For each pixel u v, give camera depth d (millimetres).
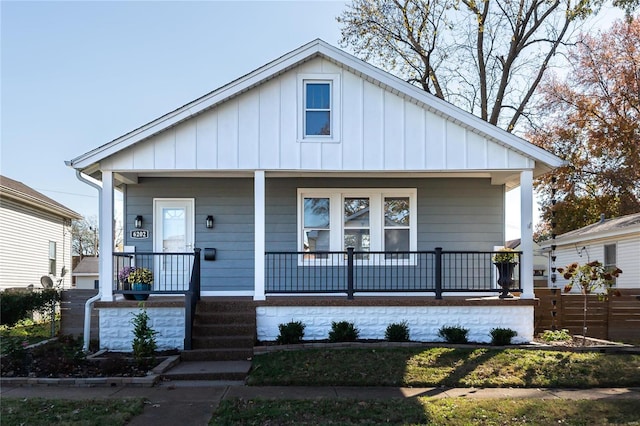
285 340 9750
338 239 12414
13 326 15094
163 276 12258
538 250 26203
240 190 12500
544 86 25891
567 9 19266
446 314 10367
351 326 9961
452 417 6031
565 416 6129
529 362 8562
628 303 12758
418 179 12539
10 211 19219
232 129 10438
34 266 21281
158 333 9945
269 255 12273
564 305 12555
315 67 10633
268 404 6516
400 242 12484
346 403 6539
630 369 8359
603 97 25484
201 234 12406
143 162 10266
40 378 7832
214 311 10195
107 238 10211
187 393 7203
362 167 10531
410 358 8633
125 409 6250
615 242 18938
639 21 24531
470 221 12516
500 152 10602
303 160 10492
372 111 10617
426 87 20891
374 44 20469
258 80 10375
